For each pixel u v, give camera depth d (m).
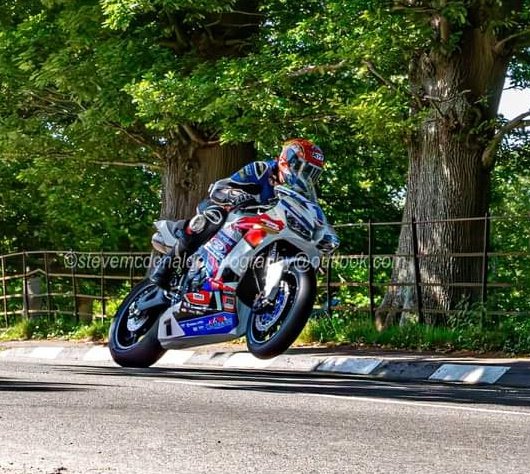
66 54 16.41
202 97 14.85
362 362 11.10
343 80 16.62
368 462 4.62
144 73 15.73
